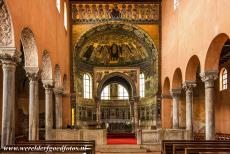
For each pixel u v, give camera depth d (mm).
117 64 42812
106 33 38438
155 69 36625
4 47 15531
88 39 38125
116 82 47250
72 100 35188
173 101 31016
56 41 27047
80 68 39938
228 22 16844
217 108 34094
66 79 33500
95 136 26172
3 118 15898
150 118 38938
